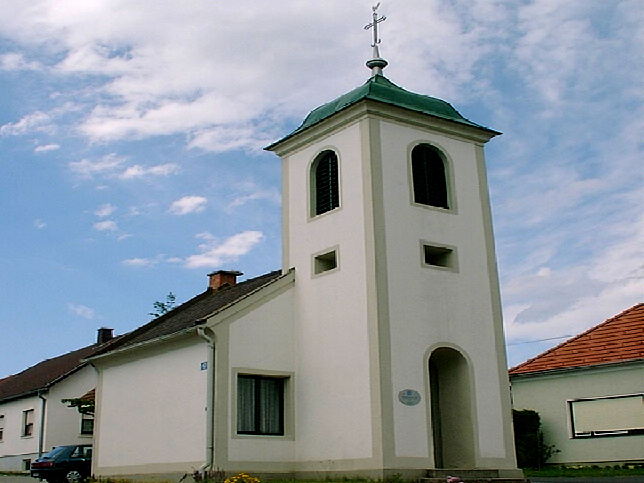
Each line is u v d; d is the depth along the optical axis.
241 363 21.56
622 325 28.09
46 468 28.08
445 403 22.45
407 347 21.08
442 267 22.48
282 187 24.83
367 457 20.17
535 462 27.14
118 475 24.52
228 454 20.72
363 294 21.30
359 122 22.70
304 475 21.53
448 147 23.91
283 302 22.92
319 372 21.94
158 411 23.25
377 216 21.67
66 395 38.78
